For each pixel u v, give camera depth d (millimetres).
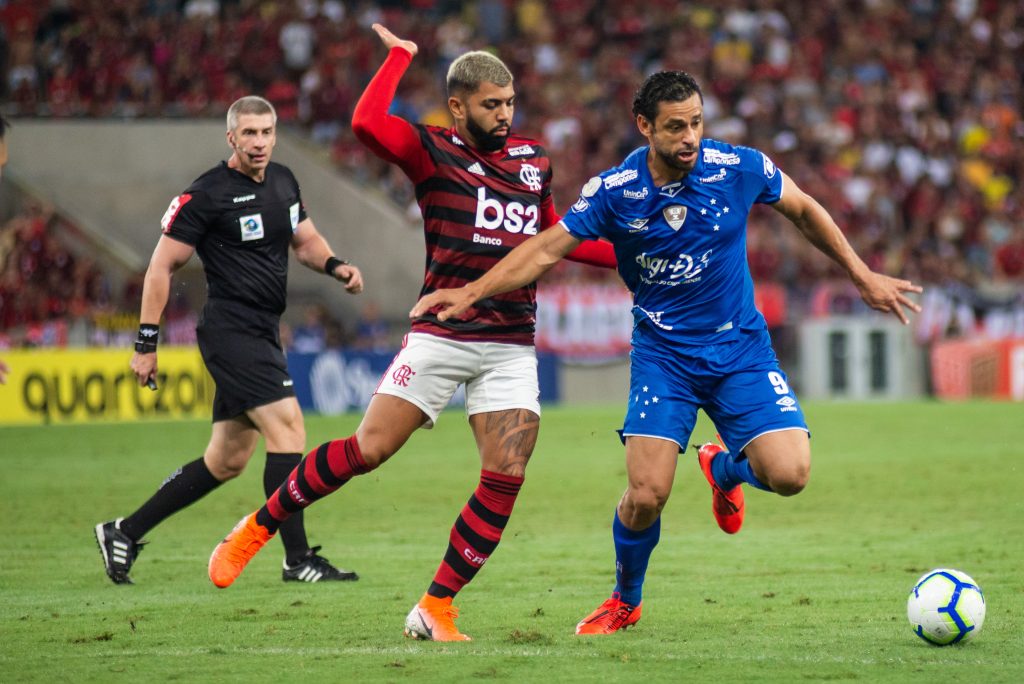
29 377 59531
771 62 100688
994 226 95375
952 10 108875
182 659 16766
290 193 24250
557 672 15734
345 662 16453
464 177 18609
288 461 23750
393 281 82688
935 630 17109
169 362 62969
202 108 83312
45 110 81188
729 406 18625
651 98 17297
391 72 18250
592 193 18094
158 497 23641
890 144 98062
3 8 84438
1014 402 73750
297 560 23812
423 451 48750
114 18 86625
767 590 22219
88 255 77188
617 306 78938
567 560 26000
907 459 44344
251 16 90188
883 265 87375
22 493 36812
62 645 17844
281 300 24109
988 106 104688
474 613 20422
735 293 18781
